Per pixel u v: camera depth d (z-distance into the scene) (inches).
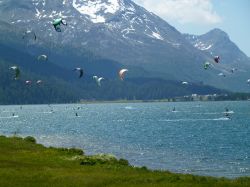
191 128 6555.1
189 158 3302.2
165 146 4170.8
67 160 2042.3
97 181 1480.1
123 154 3540.8
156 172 1825.8
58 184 1421.0
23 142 2635.3
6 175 1567.4
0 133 5797.2
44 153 2237.9
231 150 3828.7
